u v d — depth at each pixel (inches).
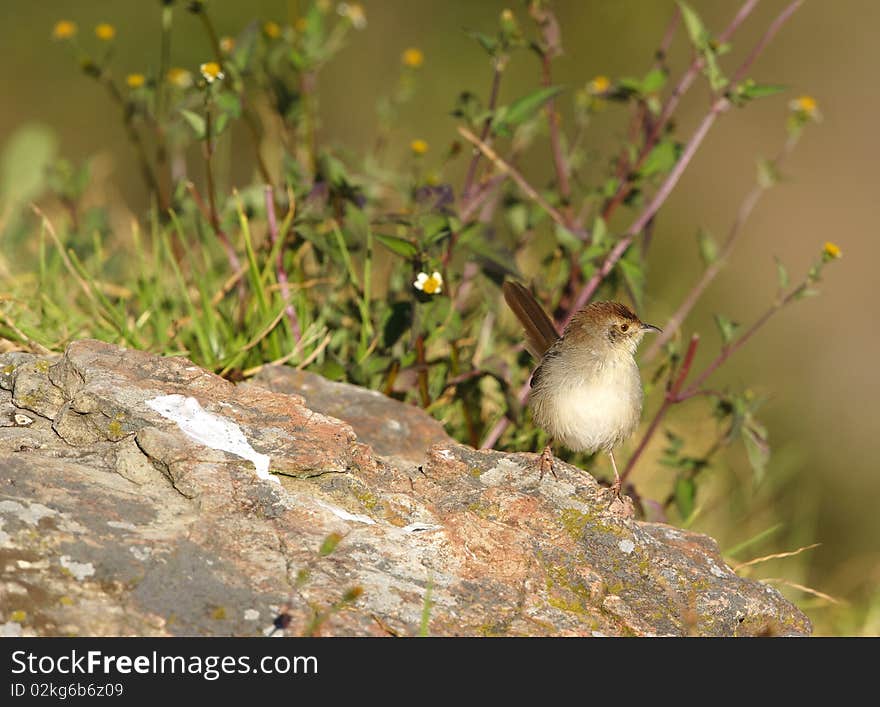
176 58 927.7
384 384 415.2
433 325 397.1
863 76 1101.7
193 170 708.7
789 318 890.7
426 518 303.6
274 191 446.9
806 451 722.2
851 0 1135.6
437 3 1007.6
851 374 841.5
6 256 498.6
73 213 495.5
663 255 920.9
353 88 949.2
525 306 398.3
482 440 431.2
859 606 501.7
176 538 266.8
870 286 946.7
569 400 369.1
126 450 294.8
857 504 690.8
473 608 276.1
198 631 247.0
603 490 334.3
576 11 1016.2
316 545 278.8
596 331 368.2
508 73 968.3
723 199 1004.6
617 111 903.7
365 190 474.6
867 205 1007.0
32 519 258.8
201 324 416.8
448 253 403.5
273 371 386.3
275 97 469.7
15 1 941.2
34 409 318.3
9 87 898.1
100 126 880.3
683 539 333.4
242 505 283.4
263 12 948.0
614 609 293.9
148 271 478.3
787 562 519.8
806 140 1065.5
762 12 1123.9
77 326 413.4
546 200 473.4
